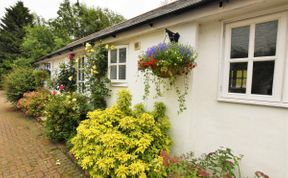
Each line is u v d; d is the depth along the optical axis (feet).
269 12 7.98
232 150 9.29
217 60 9.82
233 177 8.30
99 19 81.00
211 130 10.18
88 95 19.62
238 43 9.18
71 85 25.36
